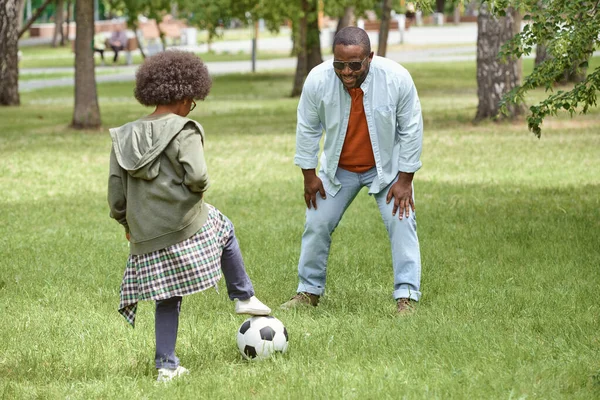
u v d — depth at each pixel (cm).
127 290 550
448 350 584
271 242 998
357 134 698
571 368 541
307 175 714
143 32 5856
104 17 8712
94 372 582
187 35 6506
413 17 7825
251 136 2141
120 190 543
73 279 852
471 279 814
